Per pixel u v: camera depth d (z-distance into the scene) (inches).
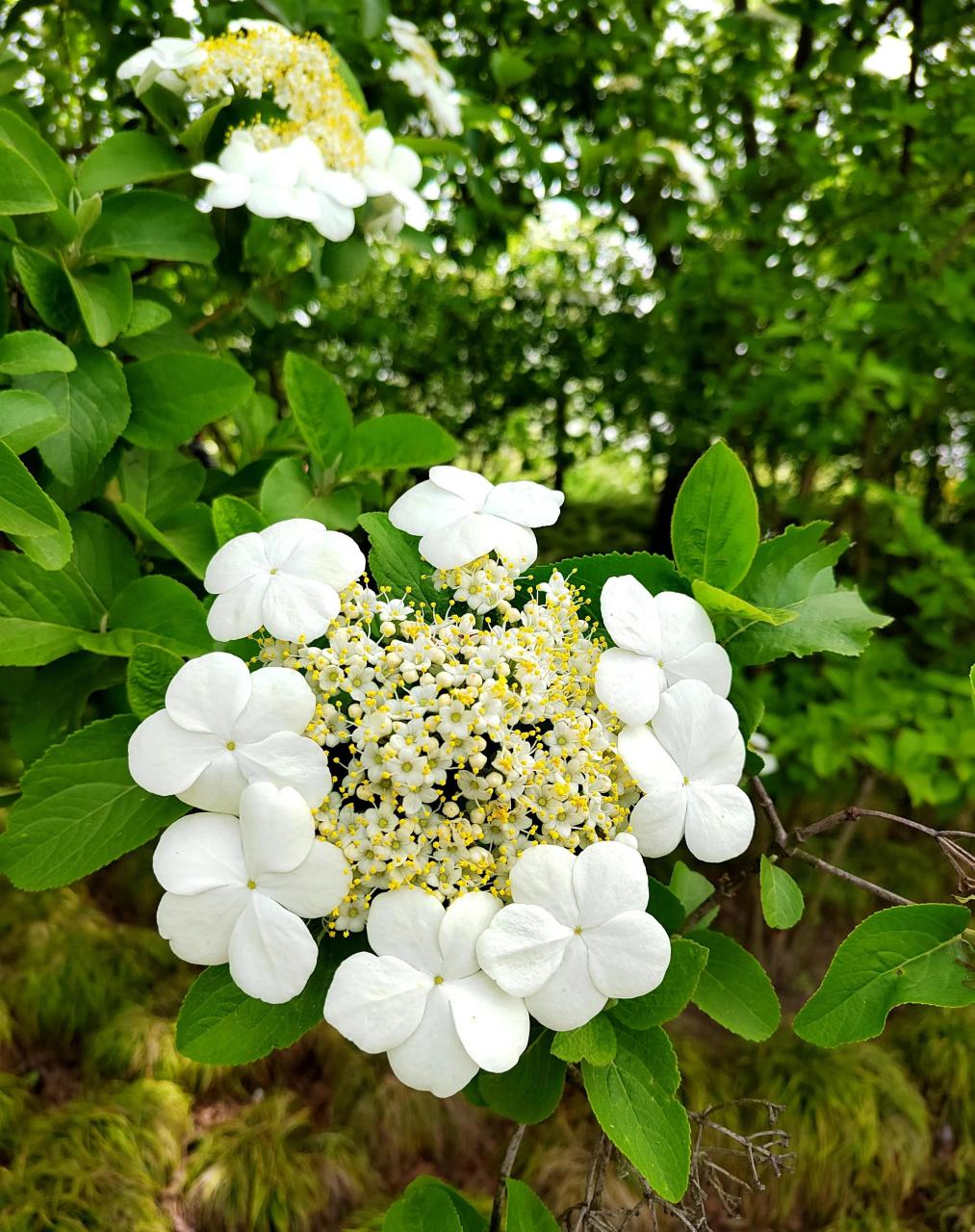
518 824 7.9
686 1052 25.8
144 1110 24.6
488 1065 7.3
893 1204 23.7
